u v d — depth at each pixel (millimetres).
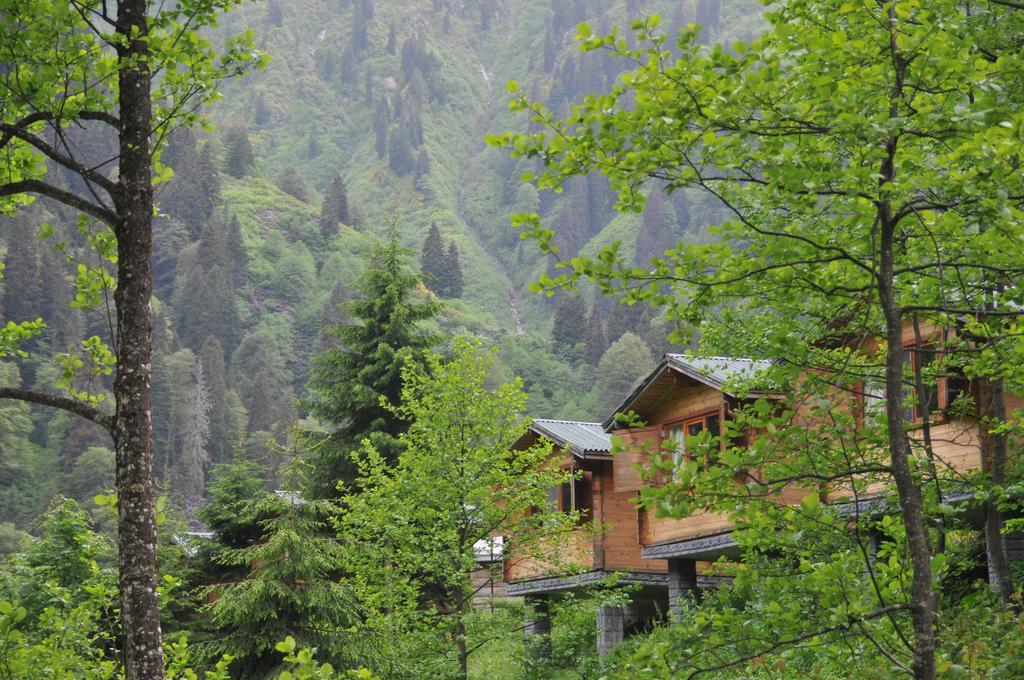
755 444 8945
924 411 9422
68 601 13891
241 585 27922
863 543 9320
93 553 14805
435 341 38688
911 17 8492
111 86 11258
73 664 12375
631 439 28234
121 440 10016
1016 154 7402
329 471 36281
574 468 30375
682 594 28188
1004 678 9320
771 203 10875
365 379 37781
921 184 8492
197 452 158500
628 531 30797
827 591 8391
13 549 101562
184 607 33125
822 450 10133
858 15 9555
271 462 93125
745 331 13734
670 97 8242
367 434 36375
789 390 9203
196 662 27672
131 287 10258
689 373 26188
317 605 27656
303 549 27734
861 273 9672
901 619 9273
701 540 26812
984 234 8367
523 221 8602
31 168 11875
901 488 8102
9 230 185875
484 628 21781
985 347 10555
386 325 38062
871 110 8531
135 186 10391
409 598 21453
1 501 134875
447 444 22734
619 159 8453
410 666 20984
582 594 24297
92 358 11633
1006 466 13320
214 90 10961
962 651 9617
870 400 12891
